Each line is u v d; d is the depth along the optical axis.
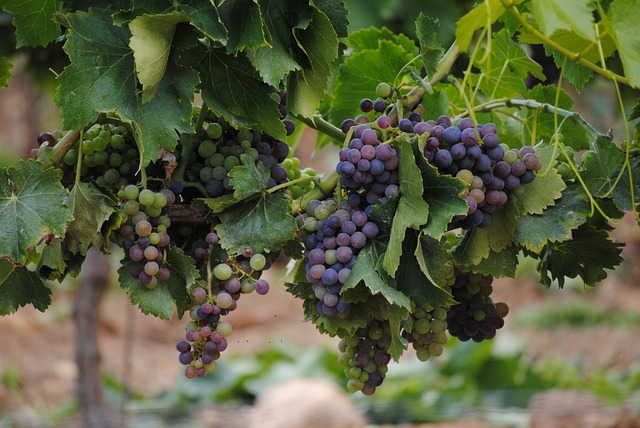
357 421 6.53
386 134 1.97
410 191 1.92
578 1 1.84
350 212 1.96
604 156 2.02
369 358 2.03
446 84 2.30
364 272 1.93
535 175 1.99
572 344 10.69
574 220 1.99
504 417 7.05
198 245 2.01
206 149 2.00
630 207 2.01
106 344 10.80
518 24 2.15
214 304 1.97
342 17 2.00
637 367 8.29
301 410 6.28
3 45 3.60
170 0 1.92
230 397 8.23
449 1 4.30
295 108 1.99
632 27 1.88
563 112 2.08
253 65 1.96
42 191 1.93
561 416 6.36
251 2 1.92
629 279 12.94
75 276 1.98
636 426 6.20
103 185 2.01
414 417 7.14
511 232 1.99
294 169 2.10
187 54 1.95
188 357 1.97
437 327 2.03
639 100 2.02
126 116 1.91
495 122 2.29
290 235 1.97
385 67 2.24
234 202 1.97
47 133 2.03
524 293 12.95
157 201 1.95
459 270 2.08
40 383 8.79
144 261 1.96
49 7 2.06
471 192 1.94
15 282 1.98
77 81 1.91
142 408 7.20
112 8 1.97
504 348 9.10
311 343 11.28
